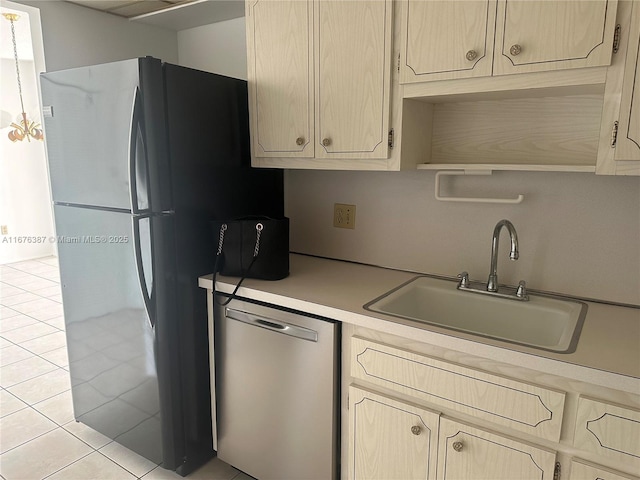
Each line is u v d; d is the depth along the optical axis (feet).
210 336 6.49
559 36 4.28
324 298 5.53
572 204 5.53
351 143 5.72
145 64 5.43
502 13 4.52
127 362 6.54
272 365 5.84
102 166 6.09
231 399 6.40
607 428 3.81
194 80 5.97
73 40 8.07
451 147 6.17
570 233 5.59
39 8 7.61
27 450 7.18
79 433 7.63
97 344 6.89
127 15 8.57
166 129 5.71
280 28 6.03
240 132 6.75
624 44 4.04
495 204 6.03
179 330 6.18
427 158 6.19
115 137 5.83
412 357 4.74
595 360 3.94
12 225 19.15
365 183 7.07
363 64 5.46
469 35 4.73
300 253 7.98
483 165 5.27
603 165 4.33
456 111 6.05
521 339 5.58
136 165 5.71
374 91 5.44
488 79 4.76
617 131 4.18
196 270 6.32
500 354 4.20
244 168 6.91
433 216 6.53
